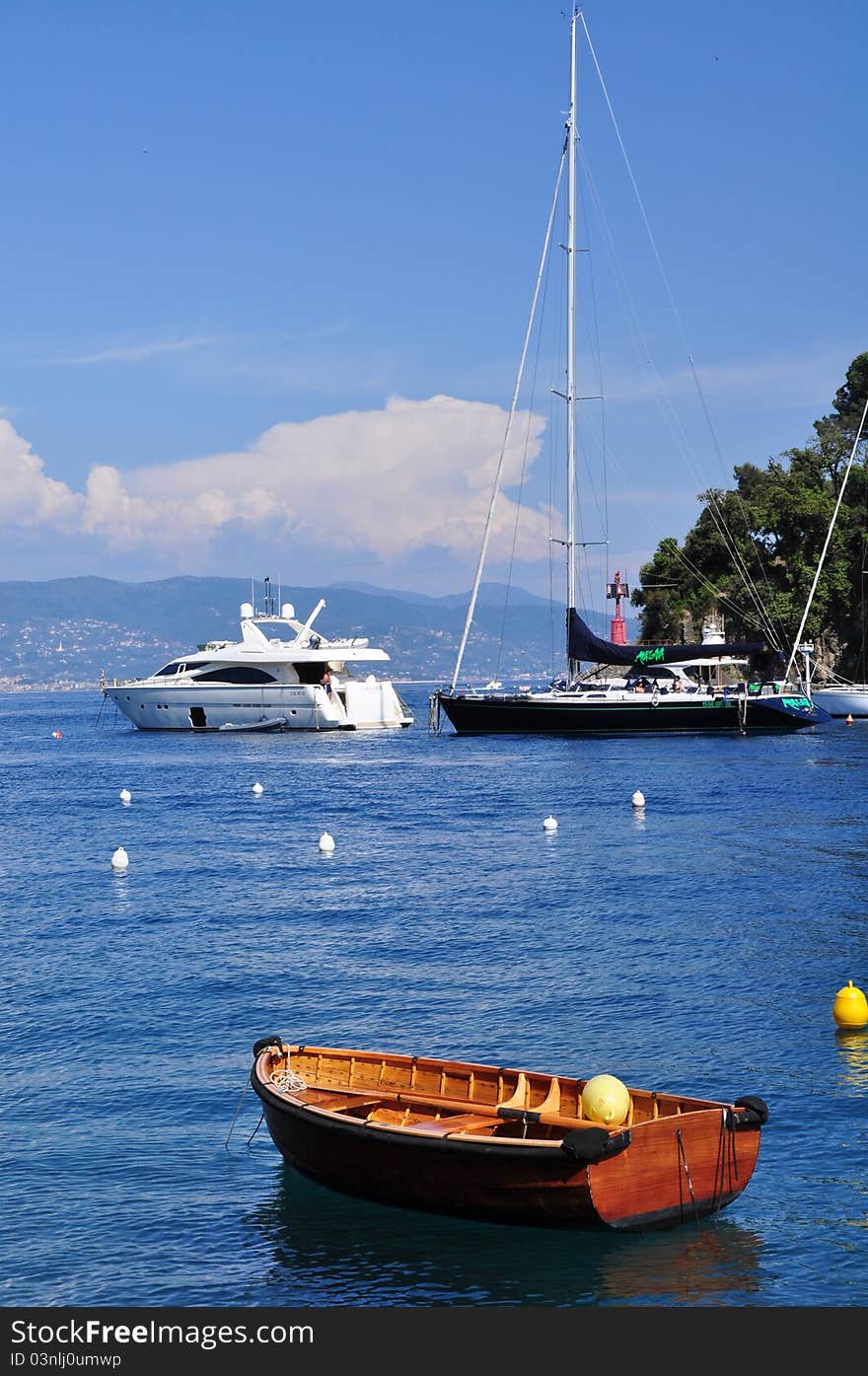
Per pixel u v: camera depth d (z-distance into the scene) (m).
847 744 81.38
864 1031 21.84
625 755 76.38
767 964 26.20
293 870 38.72
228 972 26.38
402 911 32.06
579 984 24.88
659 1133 14.38
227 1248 14.90
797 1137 17.44
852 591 116.50
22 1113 18.89
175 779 70.25
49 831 49.69
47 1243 15.04
